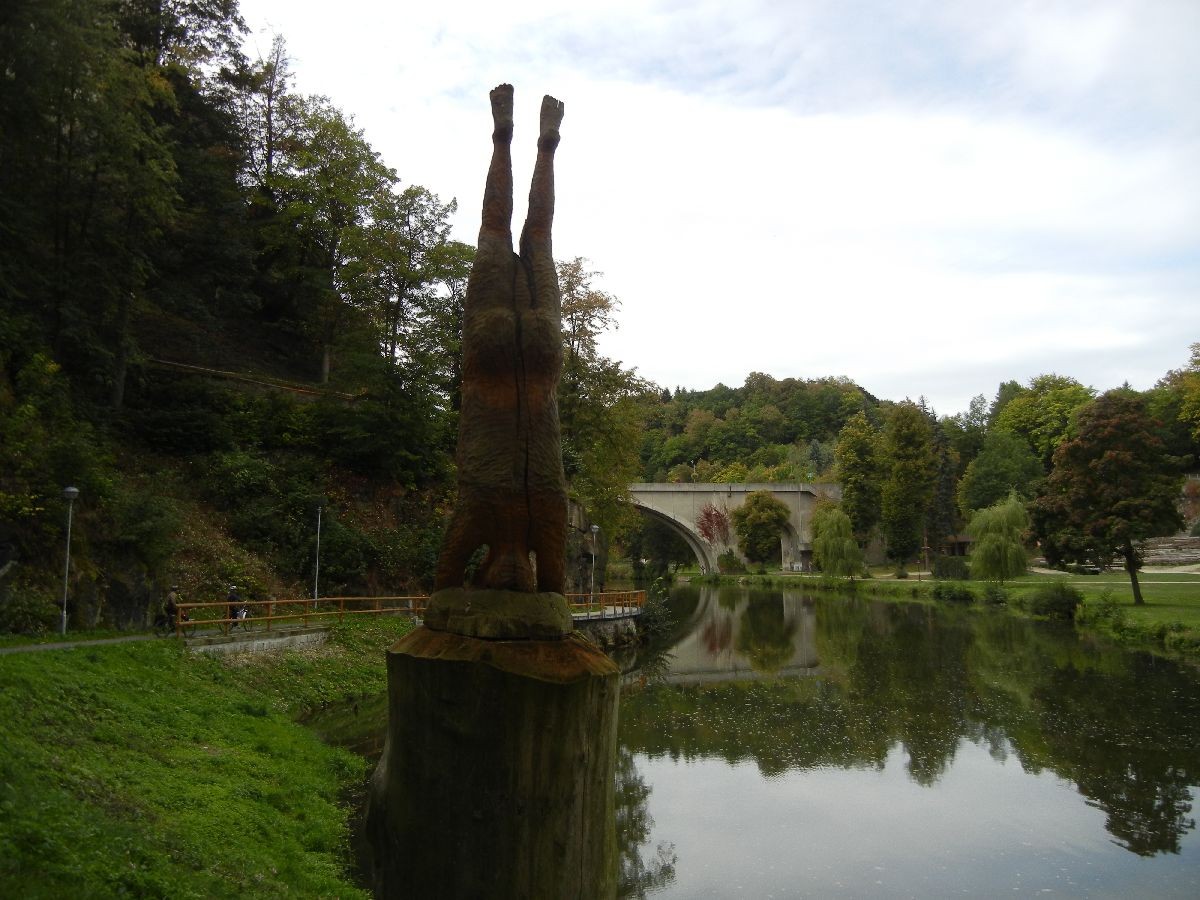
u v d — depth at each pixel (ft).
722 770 60.75
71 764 33.09
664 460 432.66
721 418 449.89
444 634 19.29
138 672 53.57
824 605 184.34
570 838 17.81
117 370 94.07
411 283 115.34
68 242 87.20
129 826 28.71
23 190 83.35
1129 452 129.39
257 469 100.48
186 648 62.64
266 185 133.90
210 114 128.98
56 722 38.40
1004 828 48.47
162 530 74.08
